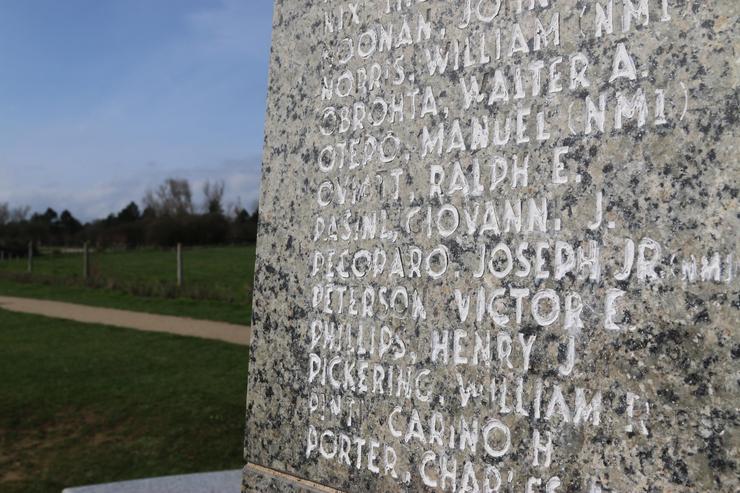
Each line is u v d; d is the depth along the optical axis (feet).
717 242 6.18
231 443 21.04
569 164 7.10
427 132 8.29
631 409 6.59
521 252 7.41
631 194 6.68
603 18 6.95
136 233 163.02
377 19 8.93
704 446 6.18
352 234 8.96
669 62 6.50
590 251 6.92
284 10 10.04
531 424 7.25
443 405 7.96
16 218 200.64
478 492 7.62
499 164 7.63
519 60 7.54
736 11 6.16
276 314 9.76
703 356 6.21
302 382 9.40
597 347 6.82
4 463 19.42
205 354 34.94
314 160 9.46
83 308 56.13
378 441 8.55
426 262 8.20
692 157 6.34
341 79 9.25
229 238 165.89
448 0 8.21
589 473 6.83
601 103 6.92
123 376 29.43
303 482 9.34
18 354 34.50
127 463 19.42
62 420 23.15
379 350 8.59
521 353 7.36
